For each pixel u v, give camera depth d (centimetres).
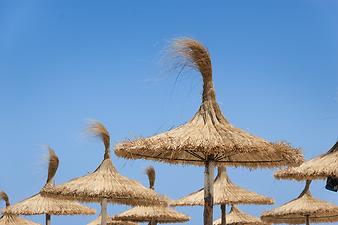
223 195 5747
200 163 2850
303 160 2420
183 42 2503
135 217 6619
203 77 2561
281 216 6362
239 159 2780
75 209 5734
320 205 5794
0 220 6762
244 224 7181
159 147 2247
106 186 4294
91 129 4556
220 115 2536
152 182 6869
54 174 5769
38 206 5609
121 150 2430
